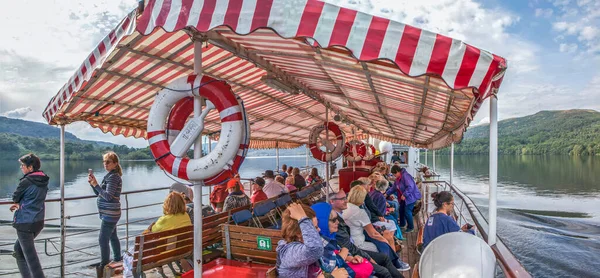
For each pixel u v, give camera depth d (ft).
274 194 27.48
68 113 16.33
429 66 6.42
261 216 20.24
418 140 41.29
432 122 19.88
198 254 9.99
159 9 7.82
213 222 16.47
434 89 10.13
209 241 16.33
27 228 15.70
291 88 17.58
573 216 124.36
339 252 13.23
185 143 9.65
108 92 15.11
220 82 9.67
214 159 9.34
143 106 17.93
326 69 12.58
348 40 6.66
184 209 15.48
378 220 19.22
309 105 28.76
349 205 16.37
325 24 6.77
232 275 12.44
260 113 27.73
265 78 15.76
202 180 9.92
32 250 15.87
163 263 14.25
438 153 332.19
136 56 12.34
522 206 144.77
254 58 12.94
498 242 11.82
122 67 12.98
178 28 7.58
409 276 17.06
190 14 7.50
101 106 16.67
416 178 57.67
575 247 79.25
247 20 7.11
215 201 27.61
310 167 61.21
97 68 9.28
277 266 10.22
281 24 6.94
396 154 74.28
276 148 52.65
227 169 9.55
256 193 24.49
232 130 9.39
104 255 17.28
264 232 14.38
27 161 16.01
